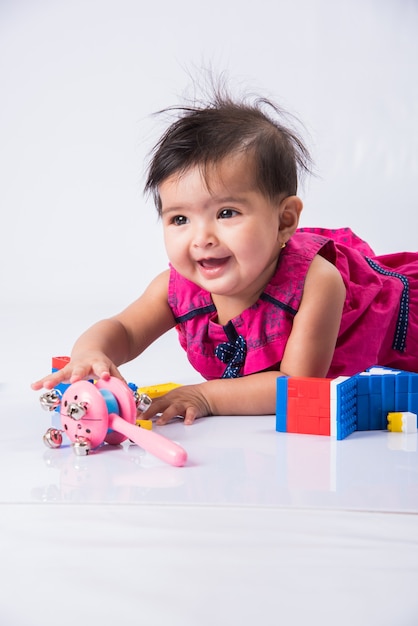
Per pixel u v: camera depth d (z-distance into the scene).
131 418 1.23
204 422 1.39
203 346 1.58
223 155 1.38
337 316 1.50
